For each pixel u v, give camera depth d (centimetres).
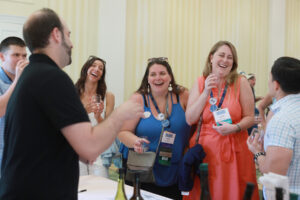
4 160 122
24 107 114
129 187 199
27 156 112
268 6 816
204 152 231
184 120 254
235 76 247
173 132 248
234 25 764
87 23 565
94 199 176
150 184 240
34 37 123
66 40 130
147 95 264
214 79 230
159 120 252
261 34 805
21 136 113
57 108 111
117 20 589
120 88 594
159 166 242
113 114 123
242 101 243
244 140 237
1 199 113
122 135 251
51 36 124
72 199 119
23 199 112
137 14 632
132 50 626
